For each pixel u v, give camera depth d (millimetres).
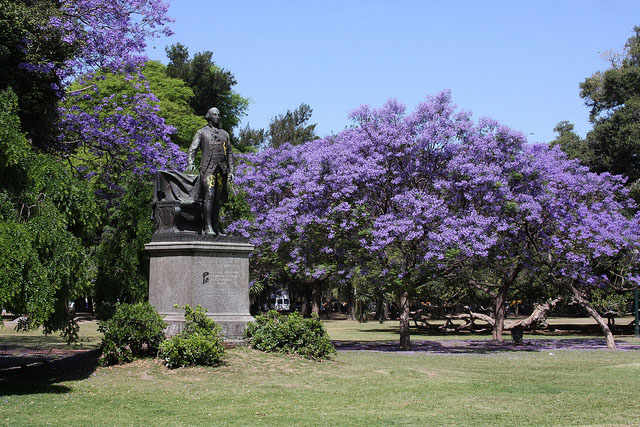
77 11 18375
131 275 18797
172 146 21656
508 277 27875
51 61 15625
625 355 20250
